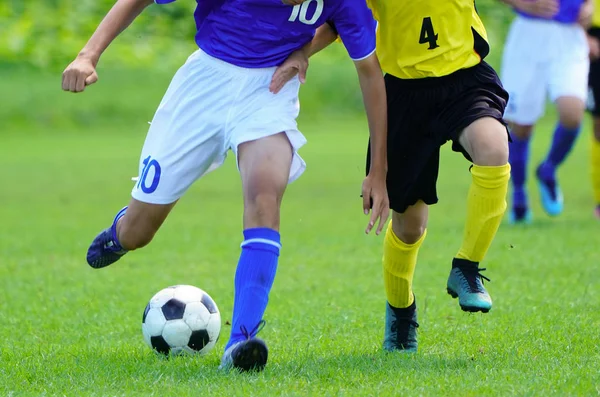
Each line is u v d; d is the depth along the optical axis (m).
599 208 32.88
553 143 32.06
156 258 26.28
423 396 11.77
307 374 13.06
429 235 29.31
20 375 13.49
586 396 11.64
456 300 19.80
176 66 78.56
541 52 31.27
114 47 80.00
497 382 12.44
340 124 73.50
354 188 44.22
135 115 72.19
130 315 18.92
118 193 43.00
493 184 14.09
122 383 12.80
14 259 26.50
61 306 19.88
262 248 13.38
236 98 14.16
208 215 35.94
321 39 15.00
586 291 19.95
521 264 23.97
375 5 15.02
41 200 40.75
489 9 83.94
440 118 14.66
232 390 12.09
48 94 73.44
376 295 20.61
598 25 32.41
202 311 14.92
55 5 82.75
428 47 14.70
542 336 15.75
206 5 14.64
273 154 13.74
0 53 77.69
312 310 19.00
